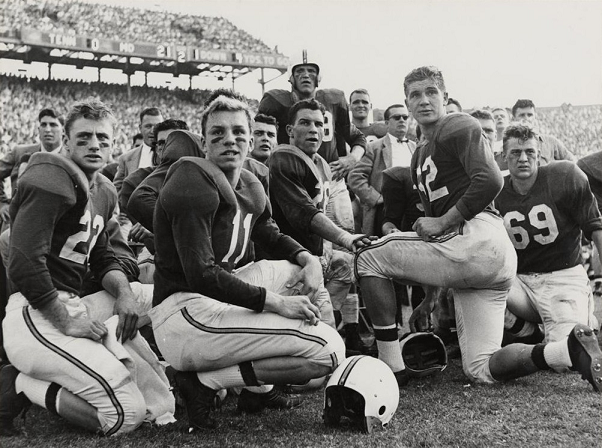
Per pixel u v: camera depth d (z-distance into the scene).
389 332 3.38
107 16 17.61
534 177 4.02
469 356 3.42
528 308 4.14
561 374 3.49
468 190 3.20
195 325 2.60
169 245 2.66
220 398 3.04
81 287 3.15
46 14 17.02
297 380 2.66
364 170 5.52
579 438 2.41
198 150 3.36
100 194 3.10
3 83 16.94
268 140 4.75
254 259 3.72
